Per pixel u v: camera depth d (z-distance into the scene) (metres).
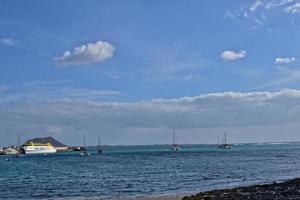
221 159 158.50
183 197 44.91
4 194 57.03
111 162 151.75
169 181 73.12
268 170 97.69
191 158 172.88
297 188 51.62
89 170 107.31
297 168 103.31
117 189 61.53
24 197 53.41
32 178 85.31
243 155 198.62
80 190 60.94
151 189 60.88
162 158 178.12
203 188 61.19
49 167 126.88
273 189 50.88
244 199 41.38
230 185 64.88
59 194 56.22
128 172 96.62
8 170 115.31
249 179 75.38
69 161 168.88
